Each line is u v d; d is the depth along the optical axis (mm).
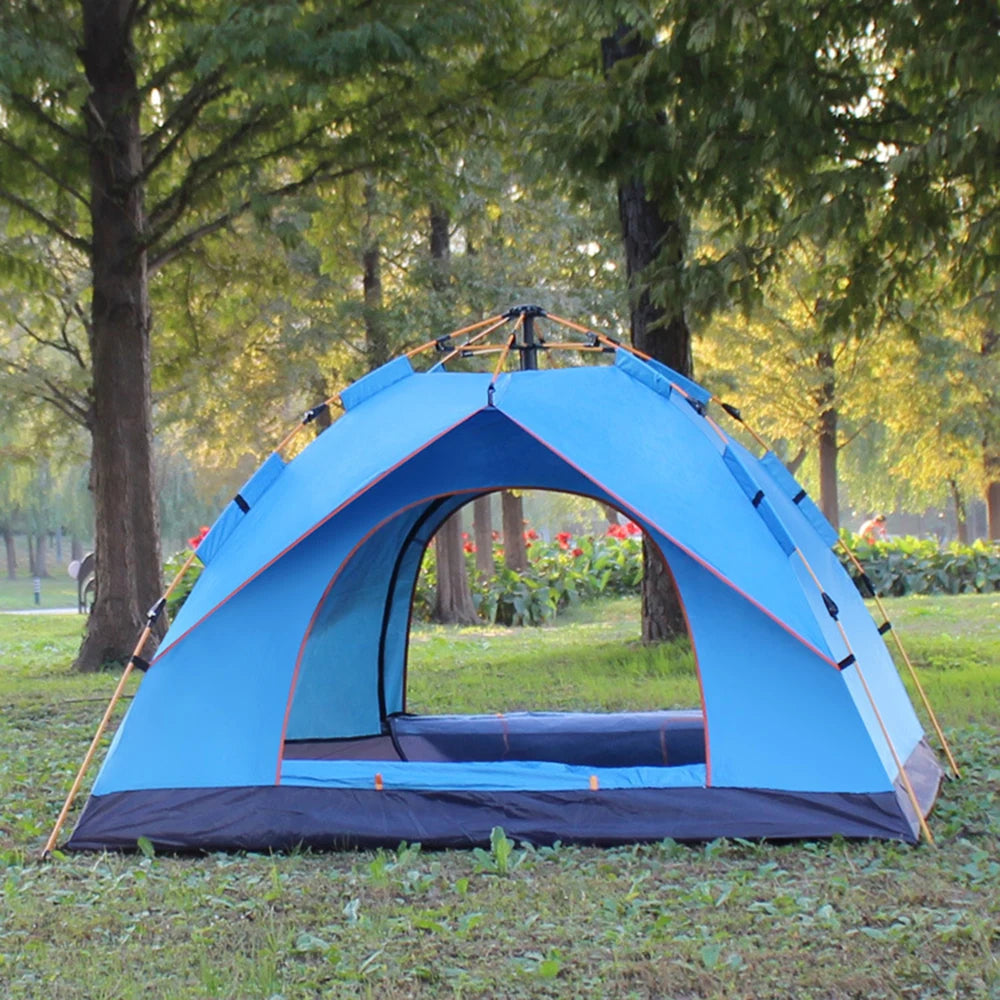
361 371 19219
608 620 21250
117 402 13539
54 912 4902
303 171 13719
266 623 6141
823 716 5750
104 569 13648
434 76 12102
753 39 9180
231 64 11578
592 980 4020
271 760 5961
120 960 4320
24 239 15664
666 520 5859
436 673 12992
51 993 4020
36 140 13531
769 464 7387
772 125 9398
